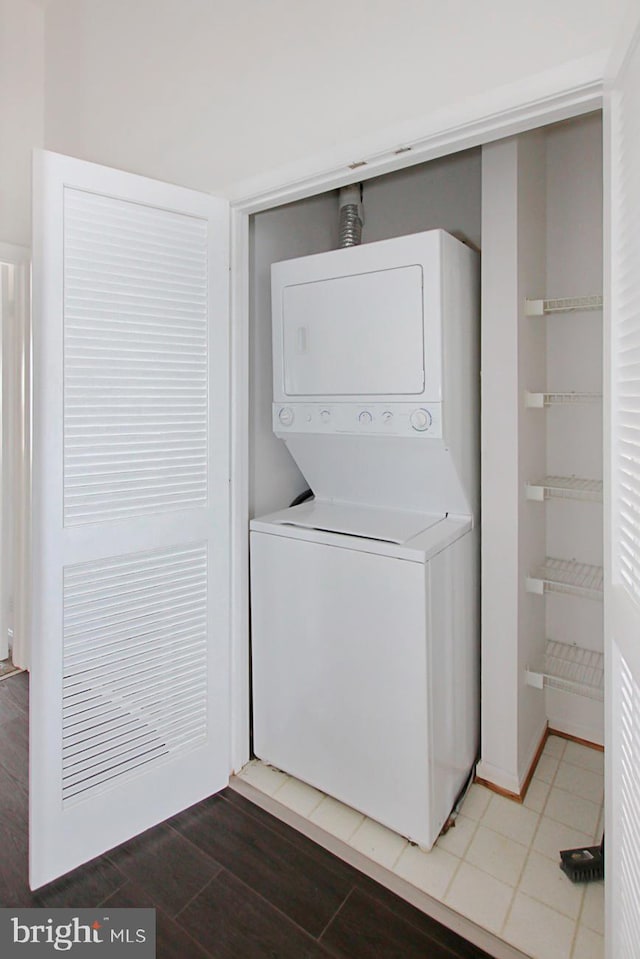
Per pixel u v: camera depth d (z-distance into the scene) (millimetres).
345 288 1934
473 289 2039
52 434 1641
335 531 1970
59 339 1636
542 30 1260
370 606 1830
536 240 2115
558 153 2227
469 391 2018
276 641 2115
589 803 2027
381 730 1848
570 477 2293
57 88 2574
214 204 1928
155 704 1912
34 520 1634
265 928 1550
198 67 1958
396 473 2100
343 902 1631
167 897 1645
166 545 1897
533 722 2250
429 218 2469
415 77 1462
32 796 1653
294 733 2102
